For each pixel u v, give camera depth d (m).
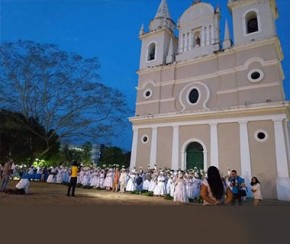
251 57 21.27
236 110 20.00
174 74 26.02
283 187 16.53
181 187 12.91
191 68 25.17
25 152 27.05
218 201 4.38
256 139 18.78
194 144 22.11
